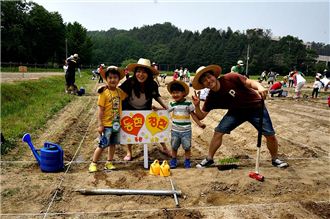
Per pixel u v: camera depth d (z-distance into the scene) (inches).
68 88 684.7
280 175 213.2
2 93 484.1
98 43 5531.5
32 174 211.2
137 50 5354.3
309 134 356.5
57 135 320.2
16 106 455.5
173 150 235.8
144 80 231.9
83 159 258.2
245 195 185.8
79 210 166.2
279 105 610.5
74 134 336.2
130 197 180.1
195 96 221.0
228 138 344.5
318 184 201.9
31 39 3002.0
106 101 220.1
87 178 204.4
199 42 4776.1
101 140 216.8
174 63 4596.5
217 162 250.4
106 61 5231.3
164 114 236.1
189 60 4478.3
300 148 294.8
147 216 159.9
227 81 212.7
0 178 201.3
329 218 161.6
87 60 3627.0
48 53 3265.3
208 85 211.5
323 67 3641.7
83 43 3508.9
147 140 235.5
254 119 221.3
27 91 582.2
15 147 269.0
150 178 205.5
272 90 783.1
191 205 173.3
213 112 510.6
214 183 195.9
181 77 1326.3
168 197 181.0
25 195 179.2
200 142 327.6
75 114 446.0
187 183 197.6
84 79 1369.3
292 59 3868.1
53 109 454.0
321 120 440.8
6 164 227.6
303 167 233.8
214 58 4372.5
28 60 3034.0
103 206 170.9
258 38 4611.2
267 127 220.2
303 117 464.4
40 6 3080.7
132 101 239.3
